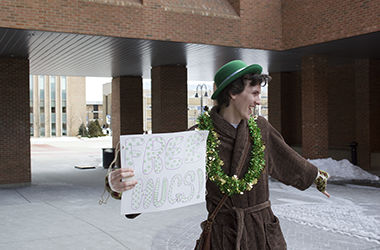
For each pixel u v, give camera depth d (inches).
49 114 2359.7
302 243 245.1
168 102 713.0
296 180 91.7
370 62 675.4
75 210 354.6
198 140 81.7
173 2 492.7
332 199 397.4
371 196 414.0
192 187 81.2
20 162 520.1
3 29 399.5
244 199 84.7
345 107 799.7
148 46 522.3
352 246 238.5
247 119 85.7
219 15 514.6
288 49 555.5
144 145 76.4
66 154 1051.3
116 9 450.0
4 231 279.0
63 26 421.1
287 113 895.1
